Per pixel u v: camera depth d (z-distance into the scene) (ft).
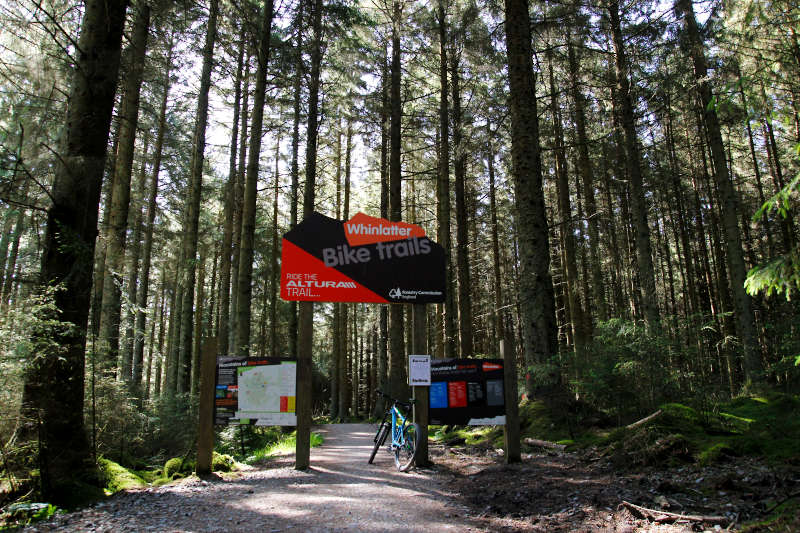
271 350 76.18
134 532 13.17
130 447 28.84
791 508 11.17
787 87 35.14
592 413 27.58
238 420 22.57
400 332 53.57
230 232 61.00
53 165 21.30
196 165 49.80
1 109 22.75
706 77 36.09
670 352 24.13
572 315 50.62
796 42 31.30
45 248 19.25
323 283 24.36
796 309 25.88
